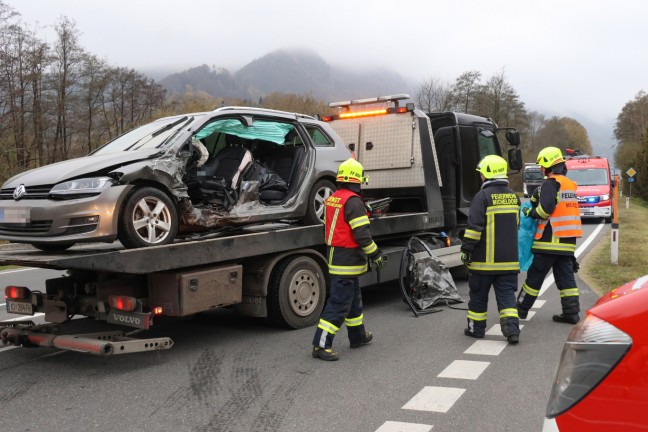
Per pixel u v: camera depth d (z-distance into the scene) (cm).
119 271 471
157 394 442
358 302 566
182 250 521
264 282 612
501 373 480
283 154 735
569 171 2386
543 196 631
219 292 563
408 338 602
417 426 373
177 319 705
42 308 552
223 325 676
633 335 185
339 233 539
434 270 755
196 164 605
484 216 585
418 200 884
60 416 399
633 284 225
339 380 469
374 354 545
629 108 7531
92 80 3403
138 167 518
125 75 3725
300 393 440
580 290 845
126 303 493
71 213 489
